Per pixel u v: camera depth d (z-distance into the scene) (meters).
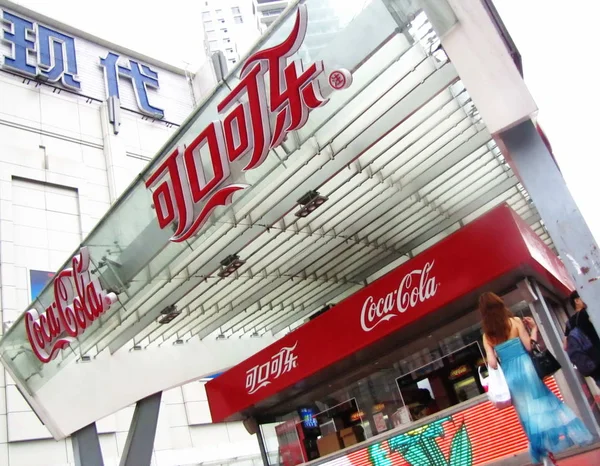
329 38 6.28
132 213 8.69
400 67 6.72
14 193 20.86
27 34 25.20
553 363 4.48
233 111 6.85
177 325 11.65
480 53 5.27
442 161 8.62
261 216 8.22
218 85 7.15
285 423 9.84
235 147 6.90
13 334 11.59
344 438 8.91
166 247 8.56
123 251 8.88
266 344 13.91
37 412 11.57
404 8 5.87
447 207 10.57
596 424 6.05
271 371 9.38
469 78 5.30
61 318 9.91
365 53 6.08
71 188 22.64
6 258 19.22
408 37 6.12
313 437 9.59
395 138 7.85
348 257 11.08
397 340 8.28
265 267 10.16
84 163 23.67
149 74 29.16
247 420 10.61
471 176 9.70
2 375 17.20
